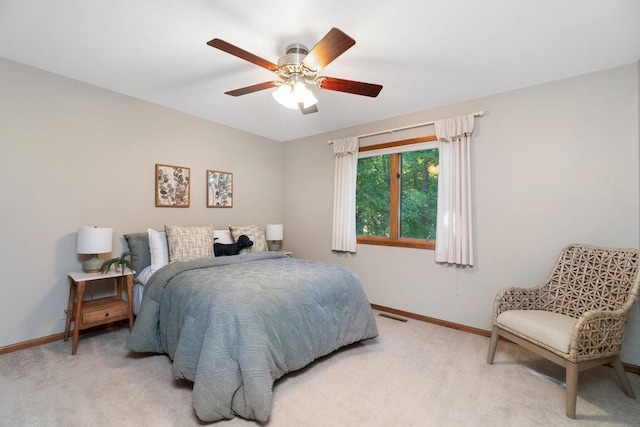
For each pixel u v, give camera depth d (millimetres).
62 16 1846
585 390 1956
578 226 2473
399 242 3498
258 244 3777
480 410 1731
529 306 2381
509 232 2789
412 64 2348
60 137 2635
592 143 2420
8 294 2385
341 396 1846
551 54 2186
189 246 3062
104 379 1979
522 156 2727
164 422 1583
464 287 3029
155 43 2135
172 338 2061
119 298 2793
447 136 3076
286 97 2148
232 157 4098
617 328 1835
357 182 3977
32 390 1843
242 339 1667
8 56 2338
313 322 2111
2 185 2357
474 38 1999
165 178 3375
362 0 1654
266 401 1564
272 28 1925
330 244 4176
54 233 2609
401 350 2514
